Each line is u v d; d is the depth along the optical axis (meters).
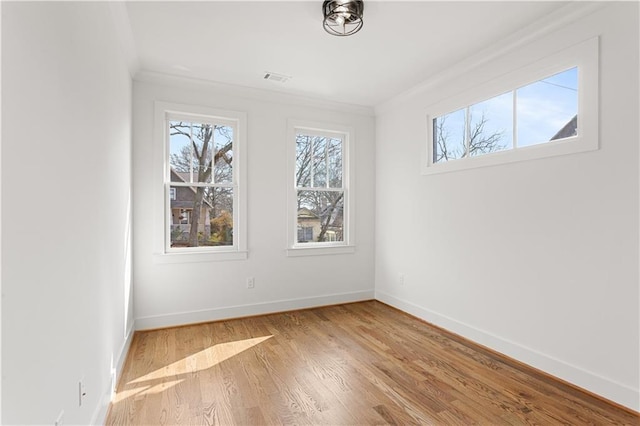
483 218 2.92
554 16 2.29
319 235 4.22
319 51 2.85
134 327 3.19
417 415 1.93
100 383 1.75
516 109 2.66
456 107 3.20
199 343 2.96
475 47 2.77
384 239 4.29
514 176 2.65
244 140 3.70
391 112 4.13
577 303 2.23
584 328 2.19
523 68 2.57
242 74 3.30
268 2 2.17
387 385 2.26
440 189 3.40
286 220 3.93
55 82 1.15
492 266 2.84
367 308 4.09
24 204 0.92
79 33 1.42
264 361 2.61
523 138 2.61
